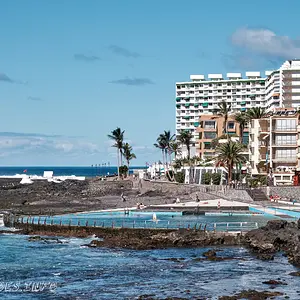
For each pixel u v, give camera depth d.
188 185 164.12
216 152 176.50
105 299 50.50
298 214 107.50
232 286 55.12
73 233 93.62
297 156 153.38
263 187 142.12
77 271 62.94
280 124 156.62
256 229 82.50
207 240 81.12
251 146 170.62
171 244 80.69
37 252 76.00
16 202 157.75
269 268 63.81
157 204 136.38
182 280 57.94
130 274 61.16
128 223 99.69
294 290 53.00
